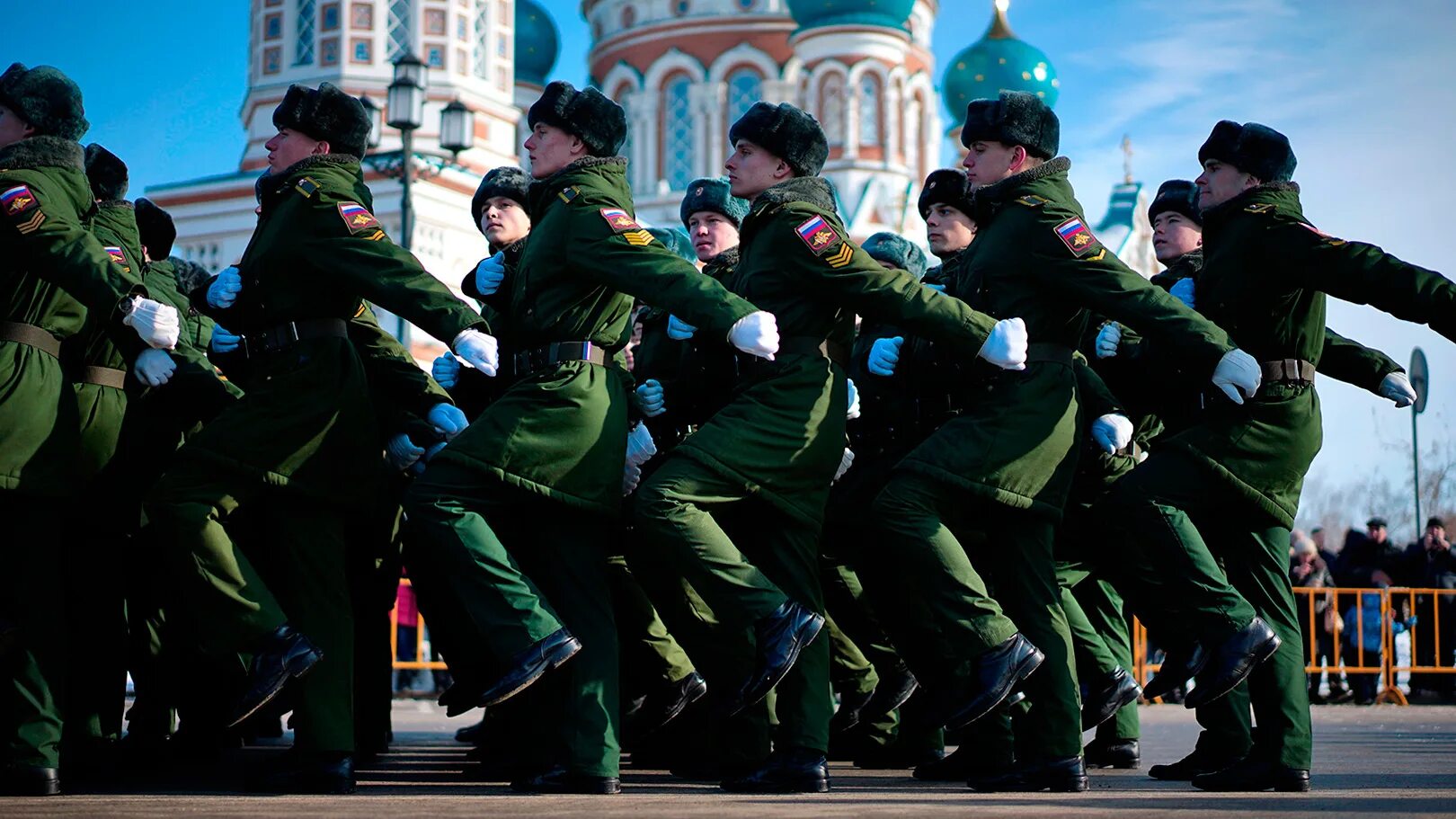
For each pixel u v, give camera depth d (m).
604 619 4.91
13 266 4.71
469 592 4.66
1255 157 5.25
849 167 44.44
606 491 4.86
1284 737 5.11
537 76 47.88
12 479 4.65
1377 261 4.93
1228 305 5.23
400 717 11.10
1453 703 14.27
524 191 6.50
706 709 5.81
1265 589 5.23
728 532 5.02
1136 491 5.18
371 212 5.00
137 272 5.81
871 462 5.89
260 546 5.11
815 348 4.94
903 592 5.35
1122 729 6.71
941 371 5.21
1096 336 6.19
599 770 4.83
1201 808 4.30
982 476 4.89
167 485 4.80
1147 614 5.25
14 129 4.90
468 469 4.73
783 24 46.94
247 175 30.03
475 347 4.67
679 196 45.84
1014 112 5.15
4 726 4.74
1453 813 4.18
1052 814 4.10
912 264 7.10
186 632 5.89
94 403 5.28
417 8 31.50
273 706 6.81
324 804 4.42
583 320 4.88
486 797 4.64
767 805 4.36
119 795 4.78
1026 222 5.03
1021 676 4.79
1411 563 14.83
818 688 4.92
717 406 5.19
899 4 45.28
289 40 31.50
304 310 4.94
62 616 4.82
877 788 5.15
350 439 4.97
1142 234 54.50
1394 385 5.55
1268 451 5.16
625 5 48.50
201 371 5.67
